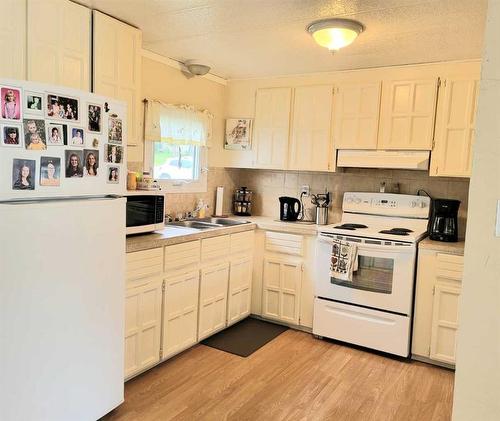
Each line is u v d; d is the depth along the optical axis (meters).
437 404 2.44
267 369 2.80
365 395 2.52
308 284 3.45
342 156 3.49
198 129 3.67
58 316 1.83
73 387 1.92
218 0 2.18
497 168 1.34
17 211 1.65
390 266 3.03
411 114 3.21
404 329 2.99
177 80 3.46
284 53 3.08
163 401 2.37
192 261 2.92
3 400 1.66
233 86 3.98
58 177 1.83
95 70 2.39
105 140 2.03
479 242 1.37
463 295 1.41
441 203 3.08
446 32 2.51
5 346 1.65
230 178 4.24
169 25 2.58
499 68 1.32
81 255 1.91
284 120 3.74
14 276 1.66
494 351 1.38
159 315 2.67
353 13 2.28
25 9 2.03
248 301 3.68
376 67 3.33
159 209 2.83
